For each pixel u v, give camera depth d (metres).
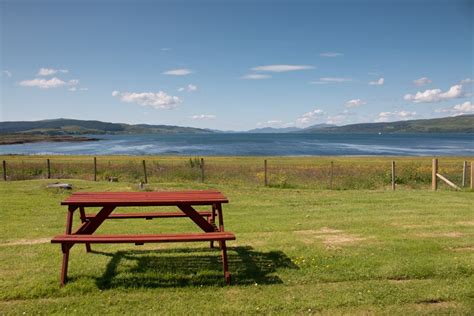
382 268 6.36
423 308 5.13
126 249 7.52
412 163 34.88
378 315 4.96
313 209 12.19
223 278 6.03
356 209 12.08
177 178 22.52
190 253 7.29
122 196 6.77
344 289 5.66
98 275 6.11
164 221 10.40
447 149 88.38
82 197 6.65
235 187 18.02
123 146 104.62
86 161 37.00
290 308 5.12
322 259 6.84
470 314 4.96
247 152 73.94
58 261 6.76
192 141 148.62
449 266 6.41
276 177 22.31
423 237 8.41
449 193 15.88
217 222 10.20
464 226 9.50
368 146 104.06
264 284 5.84
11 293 5.43
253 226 9.66
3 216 11.12
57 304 5.18
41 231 9.22
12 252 7.31
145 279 5.98
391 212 11.48
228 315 4.95
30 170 26.16
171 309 5.07
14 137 191.38
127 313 4.96
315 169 27.20
